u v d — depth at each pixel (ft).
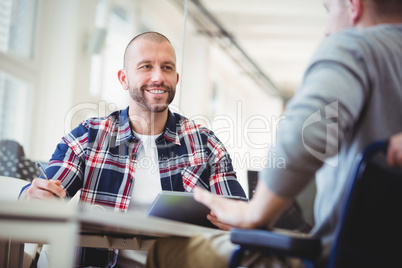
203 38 39.01
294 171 3.90
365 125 4.01
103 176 8.39
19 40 23.21
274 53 48.24
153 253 5.06
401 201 3.67
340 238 3.65
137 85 8.75
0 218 3.44
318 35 42.57
